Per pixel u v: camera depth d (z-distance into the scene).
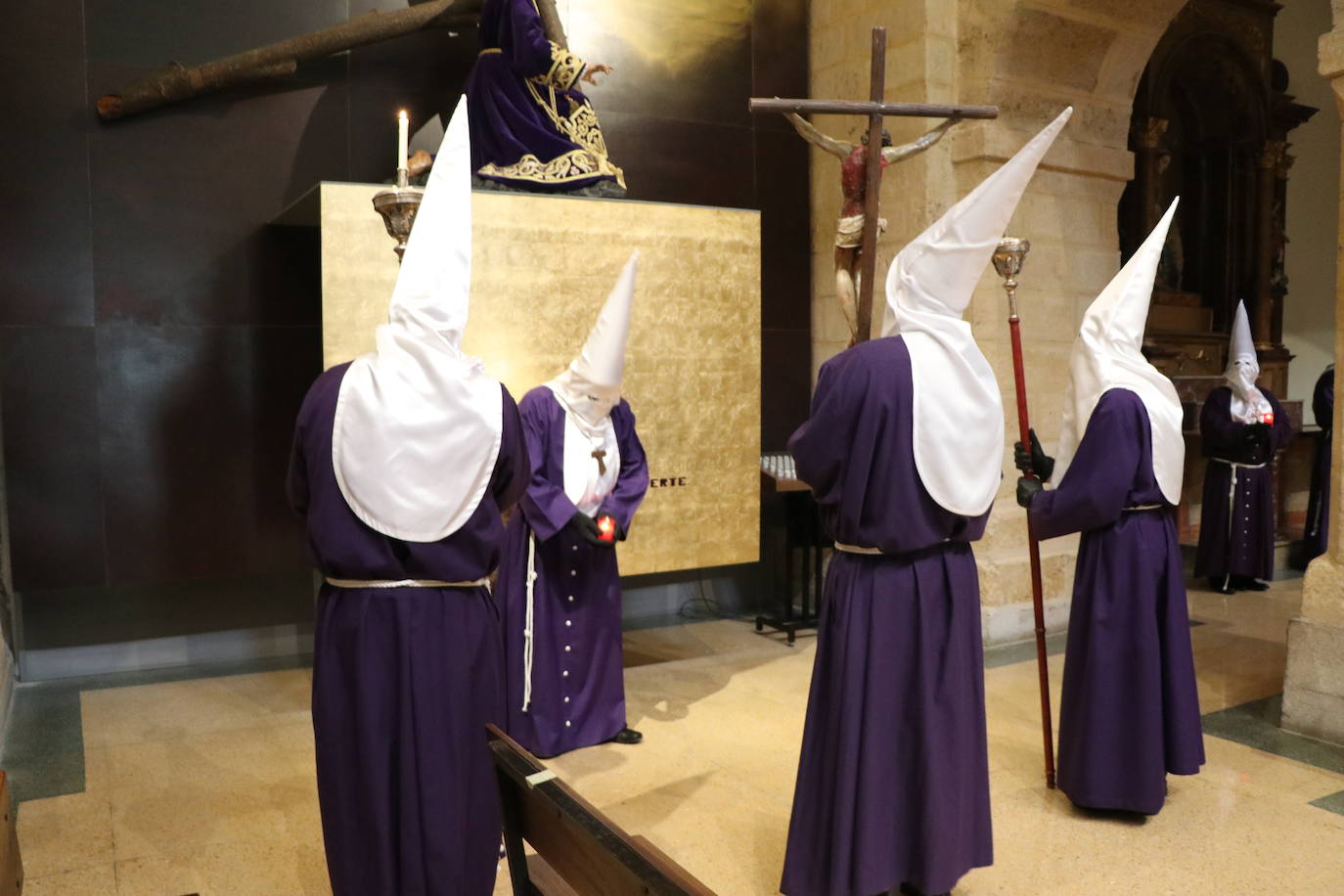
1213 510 6.92
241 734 4.29
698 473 5.16
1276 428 6.87
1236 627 6.00
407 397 2.20
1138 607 3.39
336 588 2.31
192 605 5.32
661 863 1.35
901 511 2.60
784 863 2.82
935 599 2.69
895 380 2.60
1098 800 3.38
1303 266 10.70
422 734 2.25
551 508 3.93
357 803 2.28
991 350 5.69
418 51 5.44
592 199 4.87
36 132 4.76
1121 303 3.54
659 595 6.38
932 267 2.71
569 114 5.05
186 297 5.05
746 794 3.68
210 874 3.08
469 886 2.34
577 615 4.09
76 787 3.73
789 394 6.53
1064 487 3.42
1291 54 10.39
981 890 2.96
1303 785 3.71
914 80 5.67
